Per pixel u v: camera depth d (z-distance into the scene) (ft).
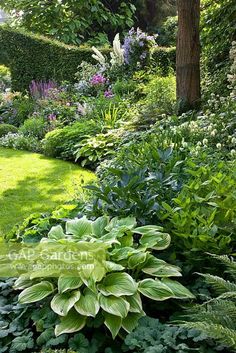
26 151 22.67
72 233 8.00
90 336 6.59
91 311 6.27
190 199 8.04
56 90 29.91
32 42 33.73
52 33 37.40
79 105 24.66
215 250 7.33
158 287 6.70
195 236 7.27
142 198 8.38
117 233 7.39
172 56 29.81
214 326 5.28
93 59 32.19
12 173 17.94
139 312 6.42
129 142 16.07
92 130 20.86
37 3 37.70
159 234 7.60
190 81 19.24
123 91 26.66
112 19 40.55
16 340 6.26
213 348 6.01
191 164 9.11
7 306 7.04
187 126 14.98
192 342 6.09
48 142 21.07
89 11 39.37
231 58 19.66
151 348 5.67
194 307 6.17
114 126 20.89
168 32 42.19
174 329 6.08
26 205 14.03
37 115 27.22
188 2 18.62
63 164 19.35
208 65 23.73
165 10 46.44
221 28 22.13
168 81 22.91
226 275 7.50
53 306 6.42
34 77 34.24
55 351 5.78
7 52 34.71
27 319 6.79
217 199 8.01
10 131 26.73
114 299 6.43
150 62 29.89
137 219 8.41
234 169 8.96
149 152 11.48
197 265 7.57
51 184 16.26
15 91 35.06
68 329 6.23
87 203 10.06
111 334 6.57
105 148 18.62
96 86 28.81
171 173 9.21
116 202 8.39
